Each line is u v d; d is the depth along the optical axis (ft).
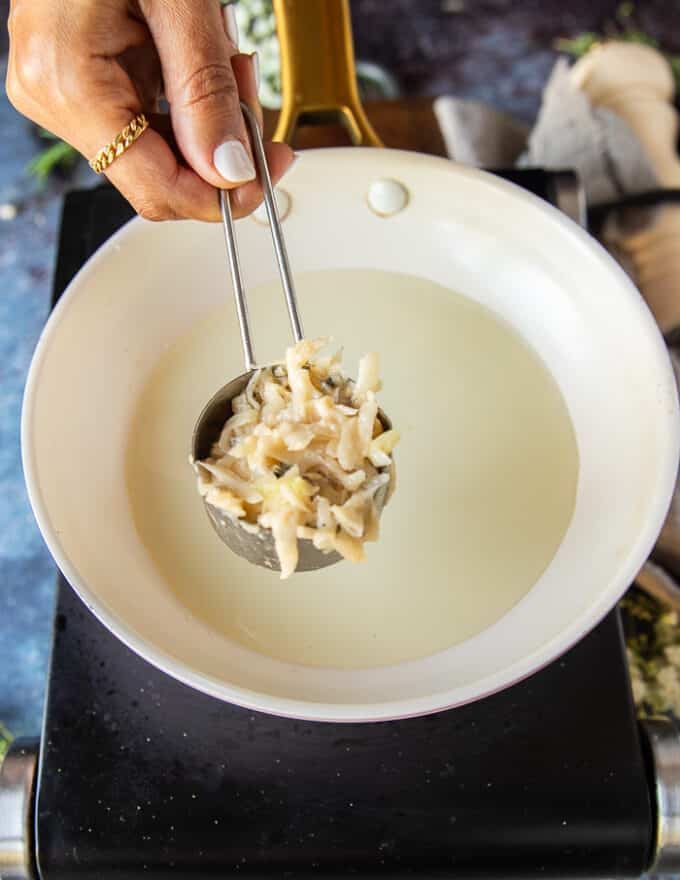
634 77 1.95
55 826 1.17
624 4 2.10
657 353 1.26
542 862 1.17
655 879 1.53
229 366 1.40
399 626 1.23
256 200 1.21
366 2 2.13
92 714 1.22
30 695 1.77
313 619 1.24
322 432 1.11
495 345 1.41
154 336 1.39
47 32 1.16
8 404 1.96
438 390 1.39
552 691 1.22
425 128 1.92
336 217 1.43
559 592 1.21
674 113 1.93
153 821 1.17
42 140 2.10
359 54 2.10
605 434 1.31
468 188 1.38
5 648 1.80
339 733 1.21
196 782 1.19
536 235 1.38
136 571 1.24
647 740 1.22
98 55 1.17
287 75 1.49
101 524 1.25
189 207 1.20
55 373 1.27
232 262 1.16
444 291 1.45
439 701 1.06
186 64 1.13
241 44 1.98
